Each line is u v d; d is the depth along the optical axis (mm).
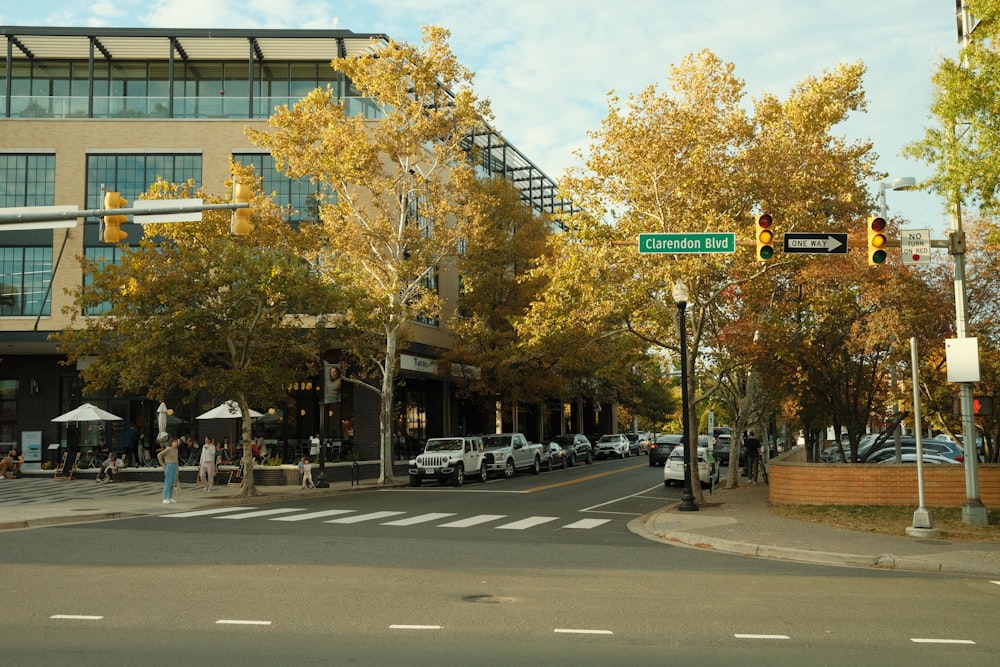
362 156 31234
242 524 19328
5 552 14242
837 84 26562
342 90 41281
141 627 8461
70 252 37969
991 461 24000
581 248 24172
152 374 26734
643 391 68125
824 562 14156
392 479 33938
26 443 39594
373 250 33594
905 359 22281
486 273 40250
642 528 19438
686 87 23781
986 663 7406
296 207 38844
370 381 40281
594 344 29625
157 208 15406
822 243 17219
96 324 26859
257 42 40406
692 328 26031
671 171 22875
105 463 33906
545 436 62312
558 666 7160
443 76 32875
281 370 28344
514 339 40031
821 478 21203
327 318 29734
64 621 8727
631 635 8312
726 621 9000
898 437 24875
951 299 22156
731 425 35312
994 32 14938
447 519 20750
